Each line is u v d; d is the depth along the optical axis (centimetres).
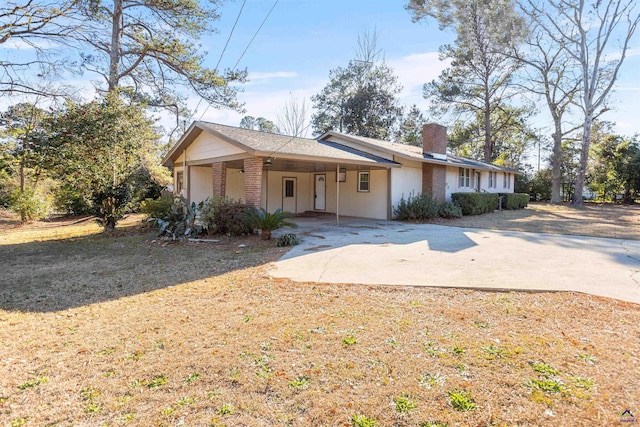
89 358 311
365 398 246
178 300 469
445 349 312
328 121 3272
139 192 1408
